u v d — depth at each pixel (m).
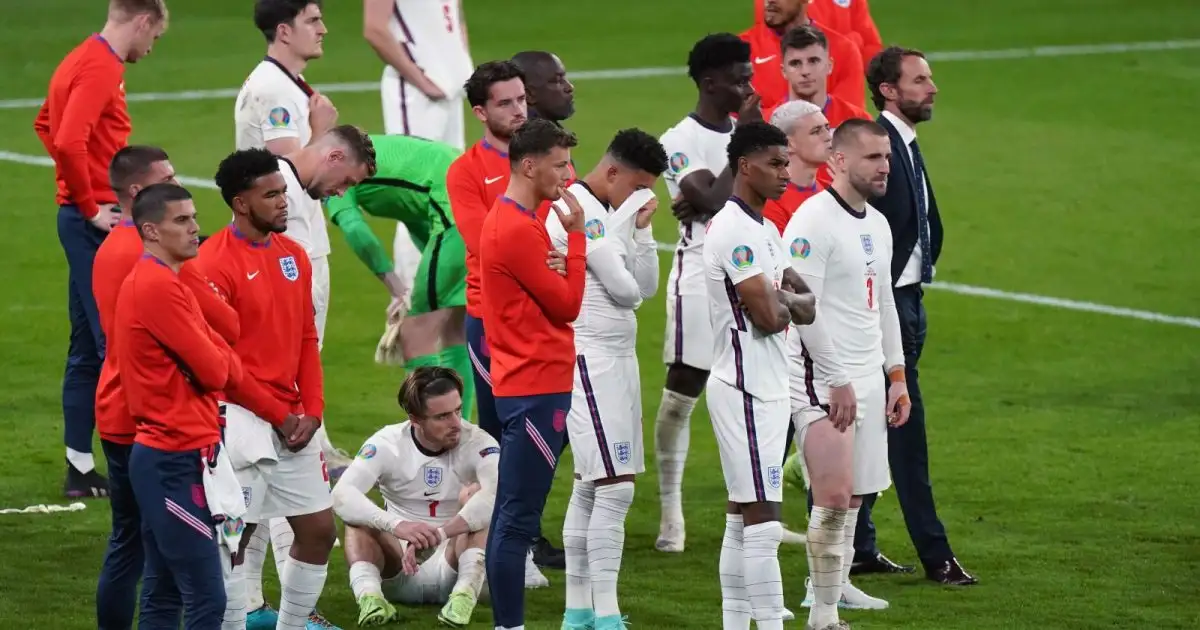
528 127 22.97
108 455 22.66
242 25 87.00
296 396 23.45
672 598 27.16
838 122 31.53
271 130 30.95
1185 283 48.94
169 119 67.75
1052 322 45.44
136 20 30.55
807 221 25.02
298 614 23.83
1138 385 40.28
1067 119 68.88
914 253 28.12
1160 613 26.23
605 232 25.33
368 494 32.88
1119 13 91.00
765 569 23.42
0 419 36.66
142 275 20.75
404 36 41.38
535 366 23.31
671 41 84.06
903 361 26.31
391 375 40.75
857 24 38.75
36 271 48.59
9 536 29.44
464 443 26.81
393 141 32.44
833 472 24.73
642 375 41.38
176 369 21.00
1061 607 26.58
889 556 29.75
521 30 86.88
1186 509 31.69
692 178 29.16
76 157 29.89
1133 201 57.38
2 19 85.62
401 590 26.89
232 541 21.59
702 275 29.50
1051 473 33.97
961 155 63.50
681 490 32.50
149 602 22.17
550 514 31.72
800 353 24.89
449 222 31.98
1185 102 71.50
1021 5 93.81
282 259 23.23
